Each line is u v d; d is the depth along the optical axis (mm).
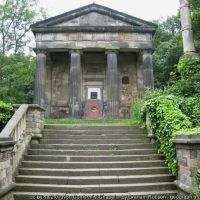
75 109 25203
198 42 20391
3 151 7043
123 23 27453
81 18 27547
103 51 27859
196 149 7461
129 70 30031
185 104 11523
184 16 15500
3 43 36094
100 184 8906
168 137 9523
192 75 13820
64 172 9414
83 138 12039
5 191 7035
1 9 35812
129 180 9023
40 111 12062
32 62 34531
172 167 9000
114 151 10820
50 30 26703
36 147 11180
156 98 11305
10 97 31594
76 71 25984
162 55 39281
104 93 29750
